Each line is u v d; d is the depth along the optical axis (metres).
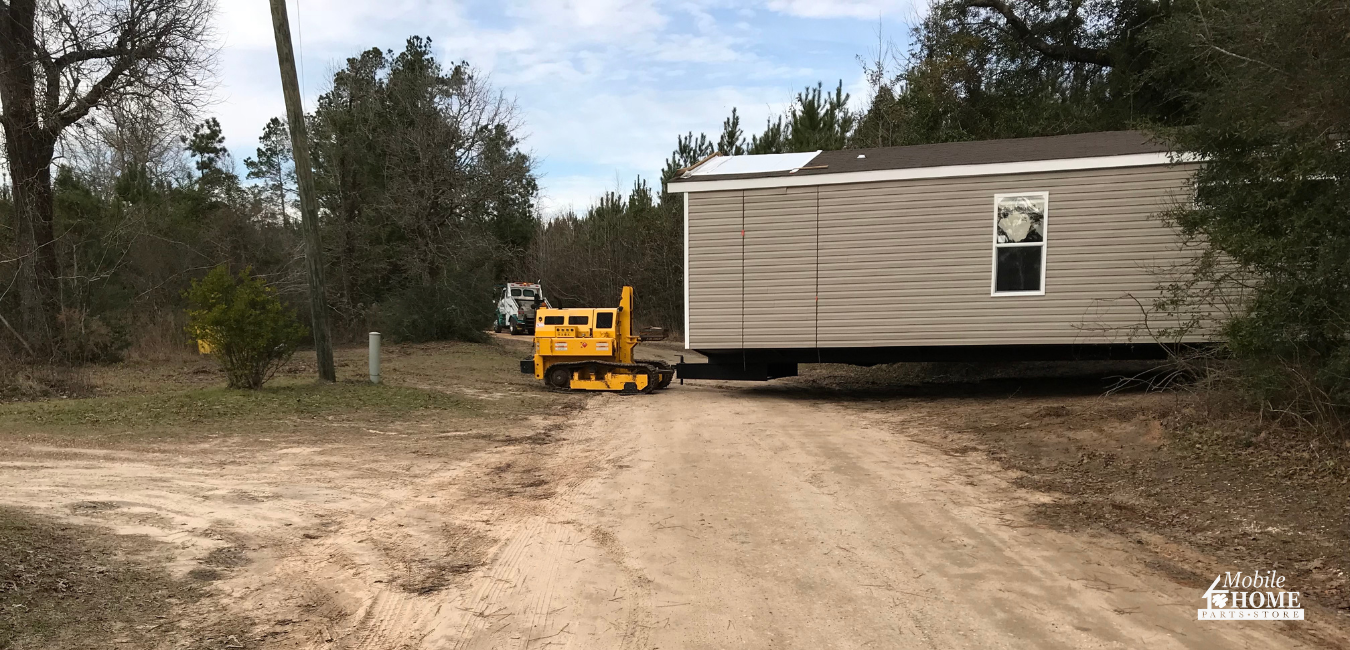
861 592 4.37
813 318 13.12
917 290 12.68
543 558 5.00
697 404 13.39
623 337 15.52
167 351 19.48
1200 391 8.10
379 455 8.41
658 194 37.69
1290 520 5.32
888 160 13.66
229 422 9.90
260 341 11.95
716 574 4.69
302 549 5.10
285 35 12.80
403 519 5.90
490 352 24.06
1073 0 22.38
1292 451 6.44
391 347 24.50
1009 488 6.80
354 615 4.04
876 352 13.52
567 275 45.66
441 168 26.23
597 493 6.81
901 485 6.95
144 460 7.66
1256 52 6.77
